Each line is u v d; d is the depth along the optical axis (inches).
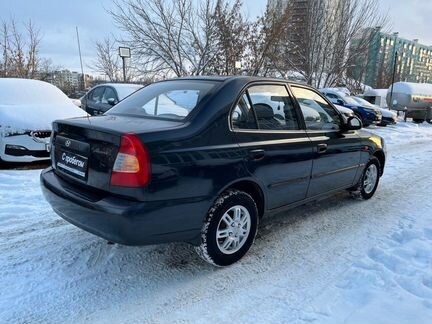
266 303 105.9
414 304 103.0
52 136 131.0
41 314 97.7
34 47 742.5
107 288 110.9
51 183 122.3
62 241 138.6
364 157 193.2
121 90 359.6
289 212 183.2
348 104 656.4
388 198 211.8
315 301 106.7
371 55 1091.9
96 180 106.3
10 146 227.8
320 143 155.9
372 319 96.7
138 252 133.5
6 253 127.5
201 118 114.7
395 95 856.3
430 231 158.4
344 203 200.1
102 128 106.0
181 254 133.6
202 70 561.6
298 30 738.8
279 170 136.4
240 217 127.0
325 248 142.3
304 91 159.9
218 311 102.0
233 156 118.5
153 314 100.1
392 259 131.7
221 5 547.8
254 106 131.8
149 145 100.3
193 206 109.5
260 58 572.1
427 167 307.7
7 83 278.2
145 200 99.5
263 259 132.2
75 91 826.2
